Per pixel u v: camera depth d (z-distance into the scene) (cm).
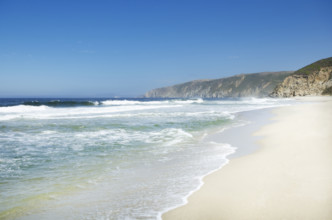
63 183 487
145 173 548
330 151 621
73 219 333
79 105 3869
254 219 301
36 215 349
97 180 505
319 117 1491
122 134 1107
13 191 444
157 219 320
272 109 2622
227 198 375
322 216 295
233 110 2636
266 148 751
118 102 4694
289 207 324
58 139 980
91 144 888
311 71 10775
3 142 909
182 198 390
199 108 3055
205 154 723
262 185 418
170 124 1448
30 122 1484
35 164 627
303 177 438
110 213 347
